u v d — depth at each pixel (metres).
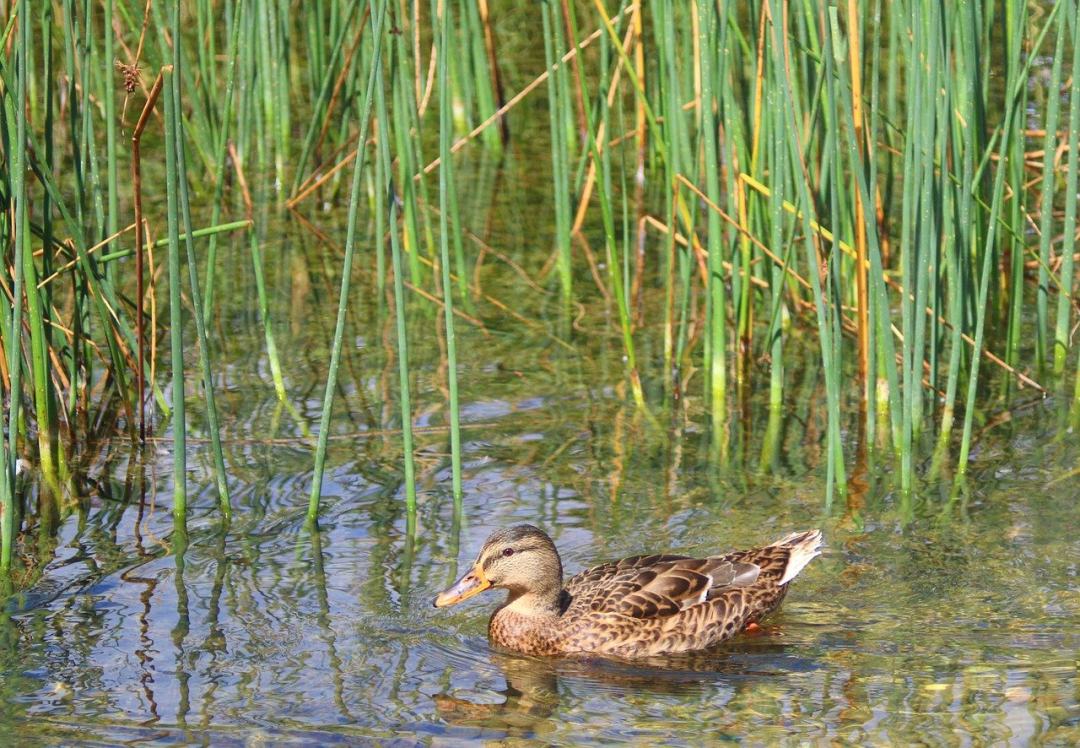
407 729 8.91
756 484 12.52
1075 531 11.40
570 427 13.76
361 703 9.22
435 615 10.47
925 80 12.65
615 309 16.95
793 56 14.64
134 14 22.03
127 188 20.62
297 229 19.78
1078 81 13.49
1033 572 10.80
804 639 10.10
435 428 13.74
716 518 11.87
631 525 11.77
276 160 21.08
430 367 15.30
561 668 9.89
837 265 12.97
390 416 13.98
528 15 26.97
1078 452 12.95
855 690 9.30
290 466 12.84
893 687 9.30
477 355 15.63
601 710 9.19
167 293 16.91
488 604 11.00
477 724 8.98
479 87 22.62
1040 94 19.64
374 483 12.52
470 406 14.25
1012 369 14.30
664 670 9.83
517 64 25.00
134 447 13.16
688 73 14.80
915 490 12.28
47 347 12.85
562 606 10.43
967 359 14.88
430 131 24.09
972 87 12.53
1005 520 11.65
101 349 15.12
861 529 11.61
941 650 9.77
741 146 14.10
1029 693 9.12
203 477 12.61
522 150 23.09
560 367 15.27
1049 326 15.86
